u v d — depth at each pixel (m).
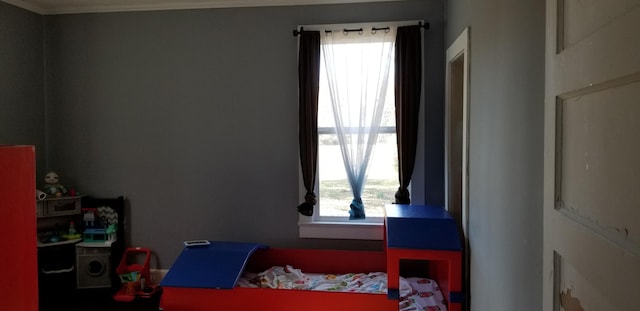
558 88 0.97
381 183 3.35
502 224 1.70
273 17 3.38
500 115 1.73
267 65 3.41
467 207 2.39
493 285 1.85
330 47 3.27
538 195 1.30
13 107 3.36
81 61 3.61
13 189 0.83
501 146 1.71
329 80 3.27
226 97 3.47
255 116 3.45
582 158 0.86
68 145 3.65
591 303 0.80
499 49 1.74
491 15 1.88
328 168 3.40
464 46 2.42
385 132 3.32
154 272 3.60
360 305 2.54
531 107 1.36
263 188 3.47
